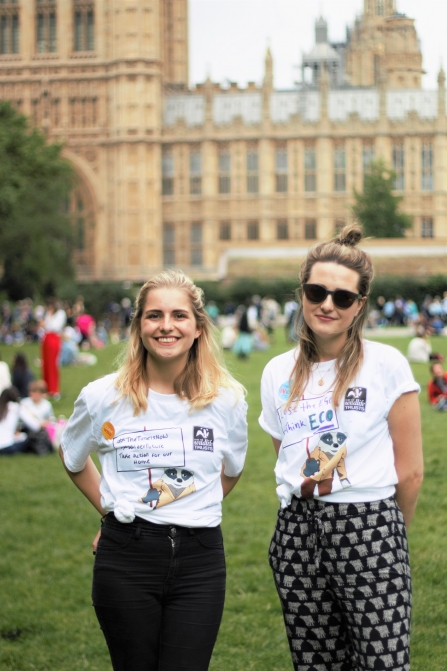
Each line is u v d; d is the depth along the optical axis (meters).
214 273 131.62
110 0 129.25
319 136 133.50
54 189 90.50
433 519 13.40
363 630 6.17
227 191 134.62
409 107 140.75
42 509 14.82
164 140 132.75
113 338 64.62
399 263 109.31
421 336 42.12
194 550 6.46
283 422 6.68
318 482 6.43
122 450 6.55
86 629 9.95
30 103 130.88
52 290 87.88
